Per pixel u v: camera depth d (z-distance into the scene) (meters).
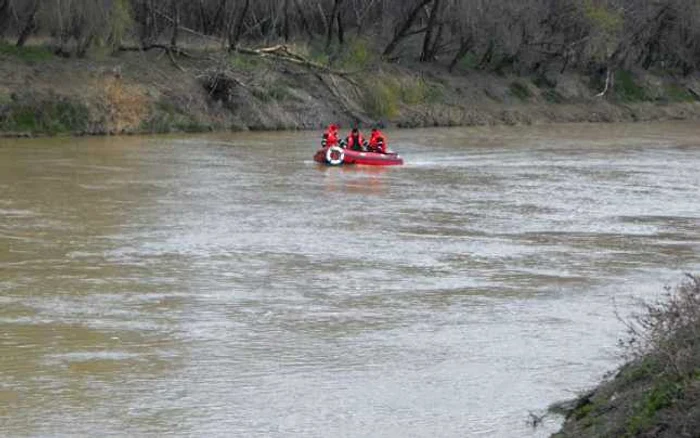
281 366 19.66
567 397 17.73
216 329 22.22
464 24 89.00
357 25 89.94
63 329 22.02
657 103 102.75
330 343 21.25
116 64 69.88
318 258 29.89
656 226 36.59
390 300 25.03
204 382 18.66
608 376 17.09
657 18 102.44
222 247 31.17
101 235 32.50
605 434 13.66
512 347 20.98
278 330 22.20
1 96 62.50
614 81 102.12
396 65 88.06
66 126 63.72
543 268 29.09
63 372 19.14
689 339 14.36
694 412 12.39
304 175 48.94
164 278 26.97
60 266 28.03
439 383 18.64
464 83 90.69
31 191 40.84
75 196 39.91
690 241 33.75
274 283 26.64
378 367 19.61
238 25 77.31
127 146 58.75
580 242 33.25
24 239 31.53
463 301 25.03
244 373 19.20
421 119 82.38
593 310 24.23
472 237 33.72
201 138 65.44
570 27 94.75
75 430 16.25
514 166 54.94
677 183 48.75
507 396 17.88
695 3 101.12
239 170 49.88
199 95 71.62
